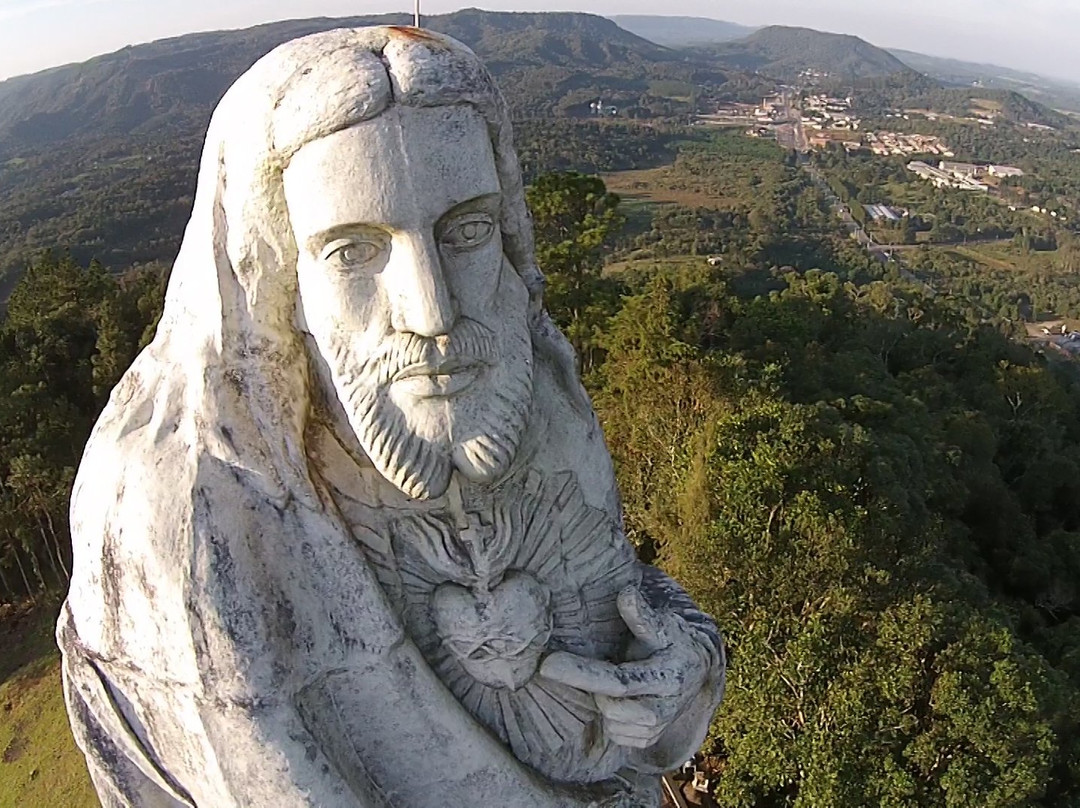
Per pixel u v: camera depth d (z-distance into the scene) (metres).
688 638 2.51
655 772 2.81
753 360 15.19
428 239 1.80
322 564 1.95
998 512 15.50
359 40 1.81
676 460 10.17
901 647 7.32
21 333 14.98
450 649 2.22
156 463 1.83
